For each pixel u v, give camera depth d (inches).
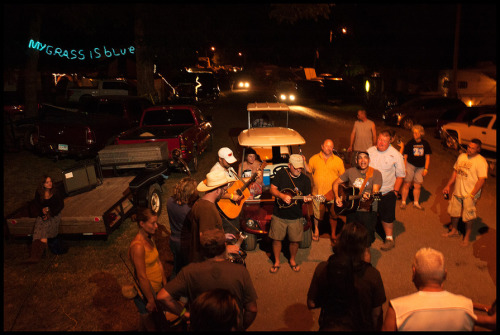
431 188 363.9
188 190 177.5
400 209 313.4
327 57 1446.9
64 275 223.0
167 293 125.7
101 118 464.1
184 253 183.9
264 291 205.8
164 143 342.3
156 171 297.4
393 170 237.8
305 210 245.1
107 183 318.7
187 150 387.9
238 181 231.6
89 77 1037.8
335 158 250.1
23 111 677.9
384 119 742.5
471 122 495.8
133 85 884.6
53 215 237.5
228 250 168.9
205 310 95.6
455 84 902.4
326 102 1011.9
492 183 373.7
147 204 287.3
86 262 237.3
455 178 250.8
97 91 868.0
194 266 126.5
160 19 625.9
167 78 1022.4
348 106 972.6
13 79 812.0
